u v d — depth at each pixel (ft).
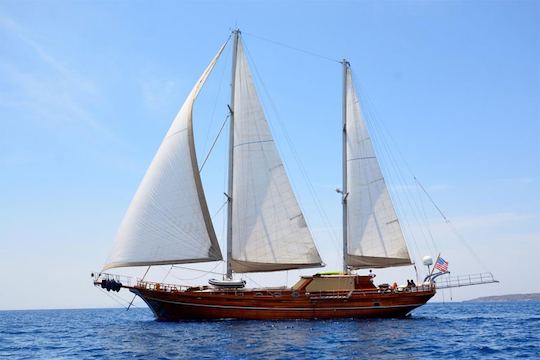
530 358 68.03
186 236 109.60
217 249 111.24
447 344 80.43
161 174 111.14
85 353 75.92
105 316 252.62
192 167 112.06
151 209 109.50
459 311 236.84
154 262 107.86
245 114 122.01
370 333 92.02
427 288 119.75
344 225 129.39
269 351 71.67
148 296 110.73
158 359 66.59
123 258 107.86
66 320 208.13
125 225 109.81
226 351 71.82
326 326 101.86
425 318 139.13
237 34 124.67
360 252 126.31
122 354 72.02
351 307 114.11
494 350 74.69
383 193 127.13
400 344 79.41
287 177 120.88
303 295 111.86
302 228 119.55
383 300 116.06
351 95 131.95
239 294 110.32
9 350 85.15
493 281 119.65
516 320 139.64
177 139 112.88
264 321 109.50
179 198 110.52
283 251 118.11
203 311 109.70
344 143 131.95
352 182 129.18
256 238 118.21
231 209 120.37
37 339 103.81
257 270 118.11
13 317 277.64
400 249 124.77
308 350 72.59
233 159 121.60
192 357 67.46
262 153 120.88
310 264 118.93
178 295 108.68
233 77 123.54
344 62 133.18
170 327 103.19
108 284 108.58
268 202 119.34
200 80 117.91
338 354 69.46
